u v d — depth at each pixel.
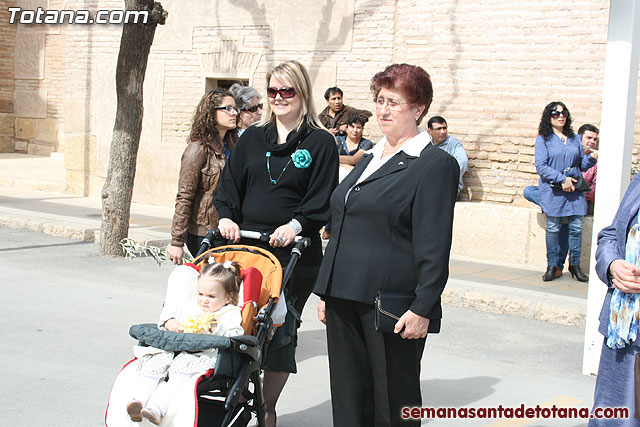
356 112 11.64
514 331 7.93
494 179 11.63
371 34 12.67
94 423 5.22
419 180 4.02
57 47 22.61
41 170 19.44
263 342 4.55
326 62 13.12
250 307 4.51
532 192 10.68
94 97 16.09
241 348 4.23
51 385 5.88
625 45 6.13
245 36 14.04
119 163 10.77
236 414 4.45
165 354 4.25
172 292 4.61
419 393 4.20
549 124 9.88
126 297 8.64
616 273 3.87
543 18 11.12
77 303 8.28
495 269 10.59
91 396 5.70
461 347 7.32
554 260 9.88
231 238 5.19
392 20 12.45
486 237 11.36
